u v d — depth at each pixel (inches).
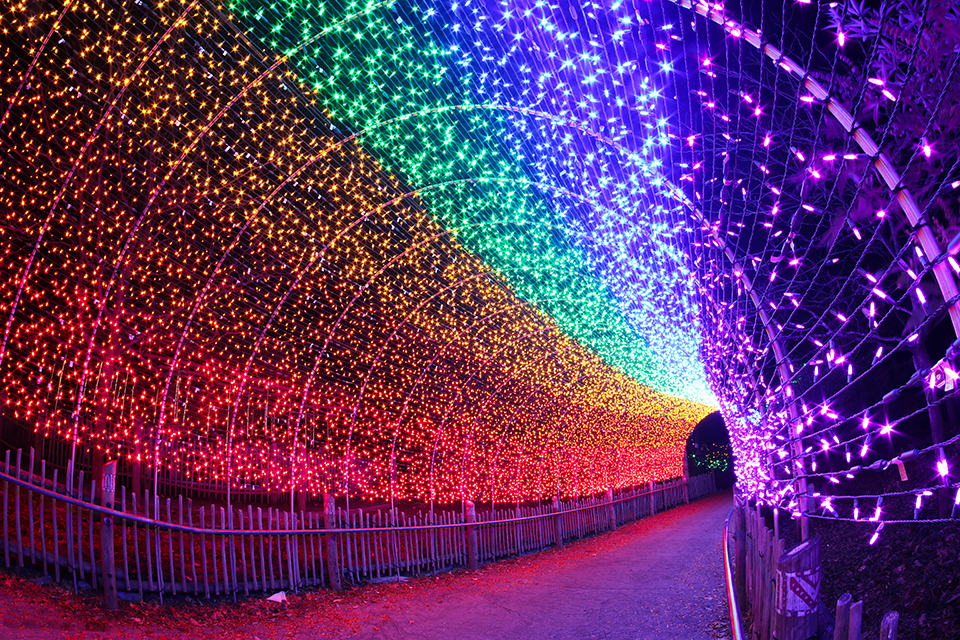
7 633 201.3
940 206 140.6
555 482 781.3
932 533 221.0
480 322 668.7
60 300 450.3
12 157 402.0
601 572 467.2
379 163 507.8
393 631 297.4
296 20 388.2
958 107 127.0
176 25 379.6
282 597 329.1
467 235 597.9
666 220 330.3
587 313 713.0
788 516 380.5
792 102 247.9
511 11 284.8
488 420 717.9
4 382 413.4
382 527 423.5
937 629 165.2
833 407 398.6
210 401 507.2
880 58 135.8
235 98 421.7
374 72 408.5
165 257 457.1
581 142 368.2
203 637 256.7
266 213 523.5
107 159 420.8
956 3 118.6
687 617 308.7
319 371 652.7
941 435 258.2
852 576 241.1
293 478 497.7
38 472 431.5
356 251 568.1
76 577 259.6
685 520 834.8
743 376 263.4
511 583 433.4
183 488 488.4
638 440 996.6
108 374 401.4
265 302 571.8
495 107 375.9
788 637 163.5
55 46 369.4
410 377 645.3
